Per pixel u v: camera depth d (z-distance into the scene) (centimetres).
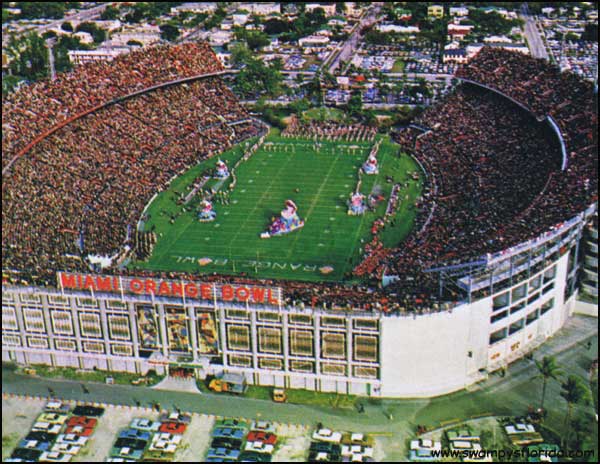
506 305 16012
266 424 14888
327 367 15725
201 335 16038
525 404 15325
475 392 15762
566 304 17988
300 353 15738
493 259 15375
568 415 14475
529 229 18488
